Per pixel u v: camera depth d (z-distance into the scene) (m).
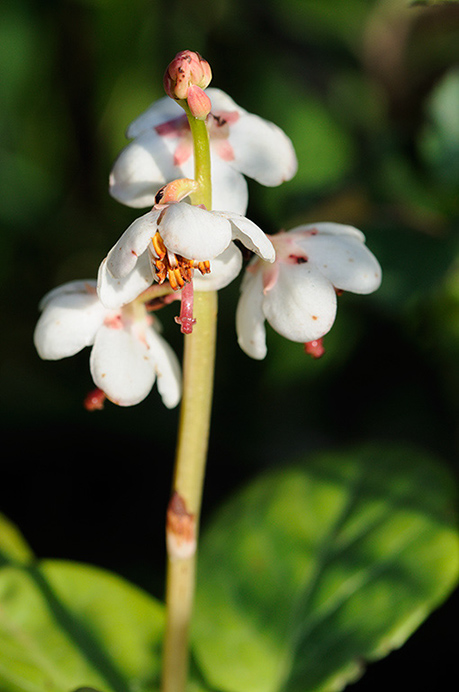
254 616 0.29
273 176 0.25
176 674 0.26
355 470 0.31
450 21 0.40
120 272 0.24
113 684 0.28
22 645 0.28
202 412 0.25
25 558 0.29
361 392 0.38
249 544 0.30
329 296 0.25
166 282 0.25
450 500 0.30
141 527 0.36
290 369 0.38
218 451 0.38
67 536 0.35
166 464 0.38
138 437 0.38
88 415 0.38
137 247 0.23
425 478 0.30
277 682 0.28
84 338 0.25
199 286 0.24
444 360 0.35
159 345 0.25
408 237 0.32
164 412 0.39
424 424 0.36
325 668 0.28
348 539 0.30
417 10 0.40
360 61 0.41
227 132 0.25
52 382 0.40
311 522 0.30
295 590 0.29
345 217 0.33
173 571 0.26
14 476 0.38
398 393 0.37
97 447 0.38
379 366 0.37
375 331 0.37
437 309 0.34
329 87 0.41
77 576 0.29
